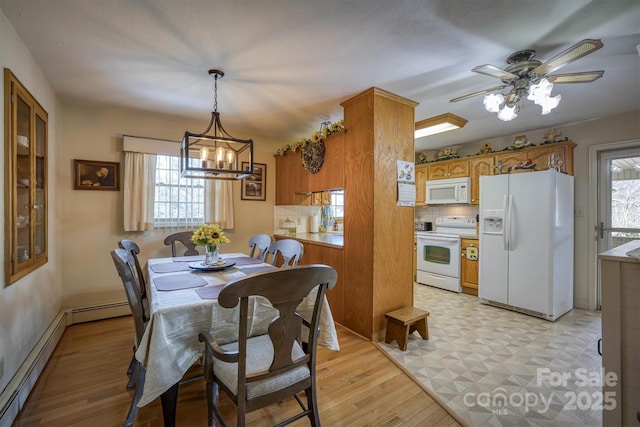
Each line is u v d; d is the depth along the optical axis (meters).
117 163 3.17
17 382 1.65
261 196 4.18
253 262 2.51
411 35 1.81
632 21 1.65
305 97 2.80
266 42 1.89
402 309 2.67
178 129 3.49
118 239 3.18
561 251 3.24
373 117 2.57
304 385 1.33
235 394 1.19
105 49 1.96
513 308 3.42
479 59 2.09
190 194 3.58
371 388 1.89
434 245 4.50
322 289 1.30
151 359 1.28
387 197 2.66
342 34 1.80
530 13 1.60
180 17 1.64
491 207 3.56
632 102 2.92
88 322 2.98
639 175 3.25
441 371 2.09
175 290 1.65
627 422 1.34
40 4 1.52
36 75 2.11
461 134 4.14
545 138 3.70
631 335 1.34
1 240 1.55
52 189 2.57
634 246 1.80
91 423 1.56
